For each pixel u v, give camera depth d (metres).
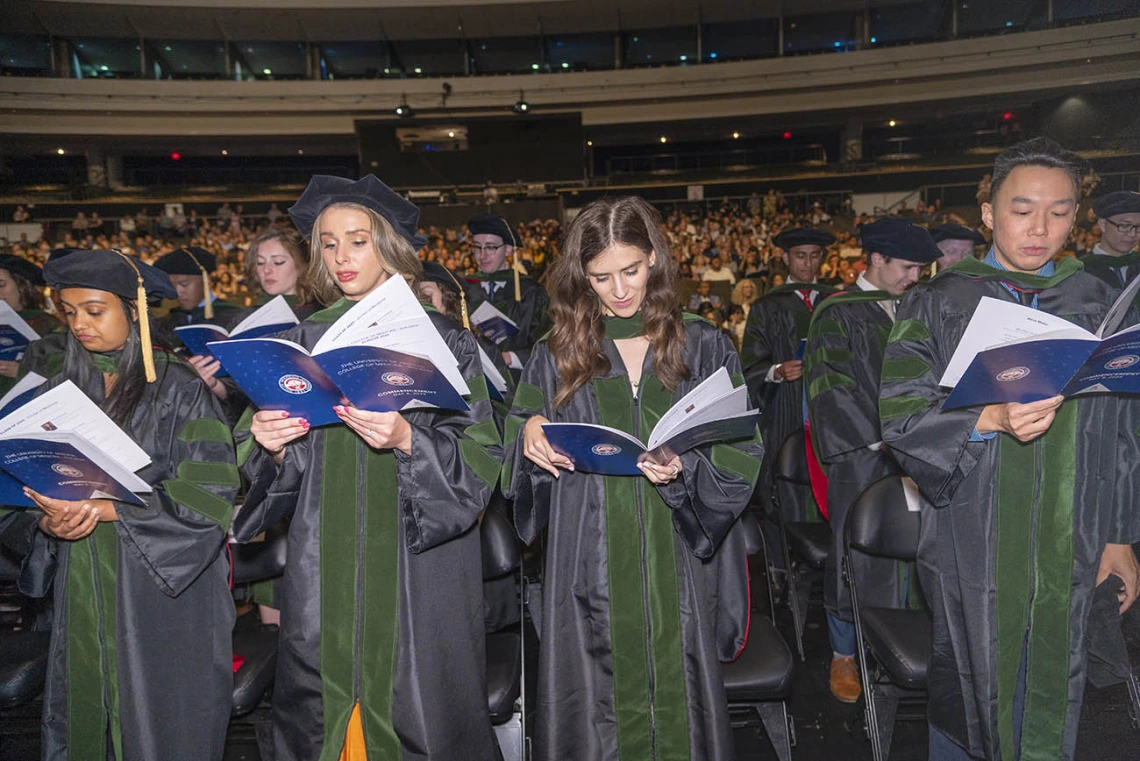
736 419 1.96
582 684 2.18
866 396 3.65
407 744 2.07
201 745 2.24
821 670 3.73
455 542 2.21
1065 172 1.97
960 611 2.14
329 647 2.08
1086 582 2.06
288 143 25.02
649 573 2.19
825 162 22.02
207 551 2.17
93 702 2.15
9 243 21.84
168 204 23.08
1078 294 2.07
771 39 24.58
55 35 23.45
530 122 24.20
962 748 2.17
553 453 2.08
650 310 2.18
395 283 1.86
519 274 6.04
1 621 3.87
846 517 3.04
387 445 1.97
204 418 2.25
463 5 23.11
